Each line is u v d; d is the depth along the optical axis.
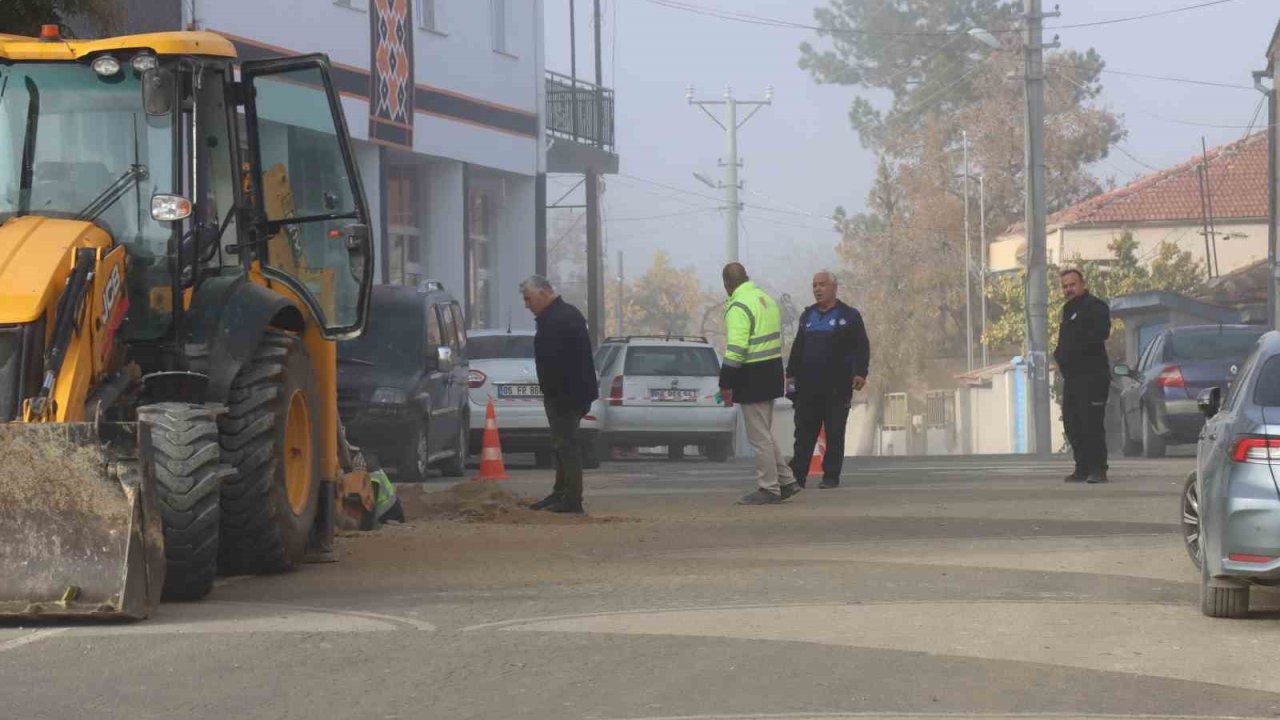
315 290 12.62
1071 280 20.86
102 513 9.80
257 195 12.48
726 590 11.40
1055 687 8.15
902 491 20.06
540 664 8.69
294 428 12.56
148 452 9.98
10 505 9.80
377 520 15.47
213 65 12.17
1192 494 12.62
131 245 11.44
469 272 39.19
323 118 12.40
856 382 20.81
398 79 35.34
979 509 17.34
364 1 33.97
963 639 9.45
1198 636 9.59
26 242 10.66
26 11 16.45
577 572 12.37
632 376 29.61
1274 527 9.78
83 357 10.43
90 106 11.55
